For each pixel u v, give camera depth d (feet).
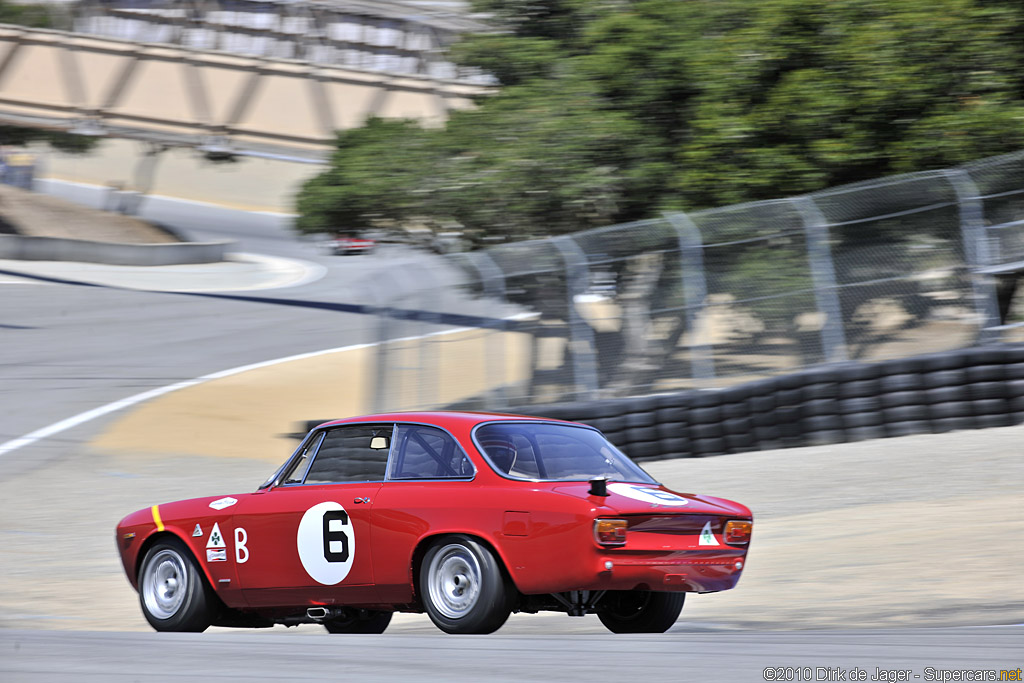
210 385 269.44
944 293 174.81
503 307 192.44
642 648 65.46
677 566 76.69
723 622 91.20
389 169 224.12
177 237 565.94
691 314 183.32
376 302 204.44
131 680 56.49
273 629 104.99
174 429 226.38
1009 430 165.78
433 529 77.82
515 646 67.36
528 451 81.56
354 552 81.20
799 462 163.53
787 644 66.74
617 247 188.24
